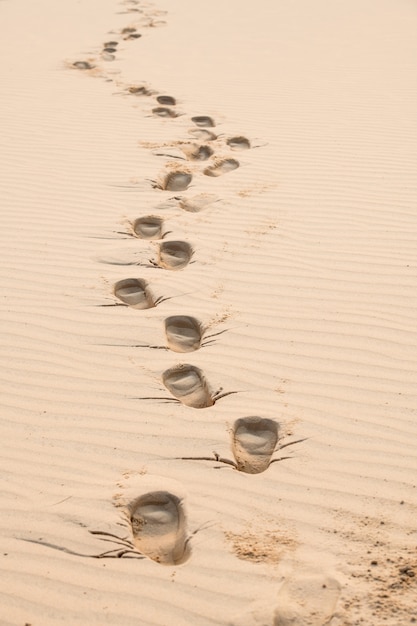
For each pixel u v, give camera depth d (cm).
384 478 314
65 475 317
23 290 444
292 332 406
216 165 610
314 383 369
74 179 585
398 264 461
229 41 928
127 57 877
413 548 283
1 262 472
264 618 256
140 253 485
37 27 997
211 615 258
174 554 287
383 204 531
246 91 760
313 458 325
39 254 482
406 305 423
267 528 292
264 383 370
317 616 257
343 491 308
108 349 396
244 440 341
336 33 943
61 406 356
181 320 421
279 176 584
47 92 767
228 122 687
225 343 399
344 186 561
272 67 827
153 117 705
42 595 265
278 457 327
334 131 658
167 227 516
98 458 326
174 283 454
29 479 315
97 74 820
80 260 476
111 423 346
